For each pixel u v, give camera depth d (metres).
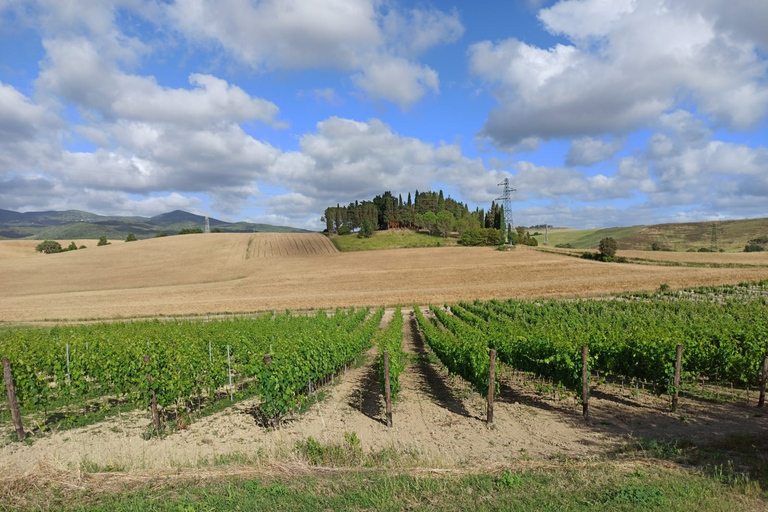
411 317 43.72
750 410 11.97
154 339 19.69
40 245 122.25
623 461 7.73
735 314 29.97
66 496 6.62
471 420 12.02
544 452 9.16
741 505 5.80
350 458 8.16
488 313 35.53
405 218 157.38
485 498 6.14
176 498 6.44
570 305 39.19
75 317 44.12
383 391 15.05
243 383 17.67
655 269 67.56
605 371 15.02
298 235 131.00
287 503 6.12
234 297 57.91
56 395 14.95
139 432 11.67
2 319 43.97
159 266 86.81
